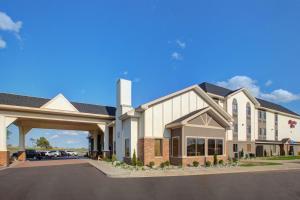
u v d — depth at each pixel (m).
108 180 15.04
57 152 47.81
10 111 26.80
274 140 49.72
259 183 13.92
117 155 29.17
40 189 12.09
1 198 10.20
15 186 12.96
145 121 24.41
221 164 24.42
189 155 23.75
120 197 10.29
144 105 24.02
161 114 25.30
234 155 39.22
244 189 12.07
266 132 48.12
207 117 25.55
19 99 28.64
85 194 10.89
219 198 10.12
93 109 33.16
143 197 10.27
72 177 16.38
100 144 38.97
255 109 44.97
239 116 41.41
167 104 25.73
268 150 47.75
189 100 27.19
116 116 30.34
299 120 58.25
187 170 19.95
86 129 41.06
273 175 17.67
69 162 29.97
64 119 30.16
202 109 25.28
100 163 26.98
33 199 9.99
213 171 19.39
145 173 18.00
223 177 16.44
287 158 38.66
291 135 55.09
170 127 25.00
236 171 19.66
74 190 11.80
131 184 13.50
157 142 24.86
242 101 42.44
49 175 17.47
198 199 9.92
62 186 12.90
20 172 19.44
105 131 32.47
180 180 15.00
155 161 24.30
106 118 32.50
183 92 26.61
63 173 18.62
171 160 24.88
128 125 26.16
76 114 30.45
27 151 42.41
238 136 40.66
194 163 22.94
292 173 19.02
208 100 28.33
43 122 33.09
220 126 26.56
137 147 25.27
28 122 33.53
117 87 30.36
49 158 42.12
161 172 18.61
